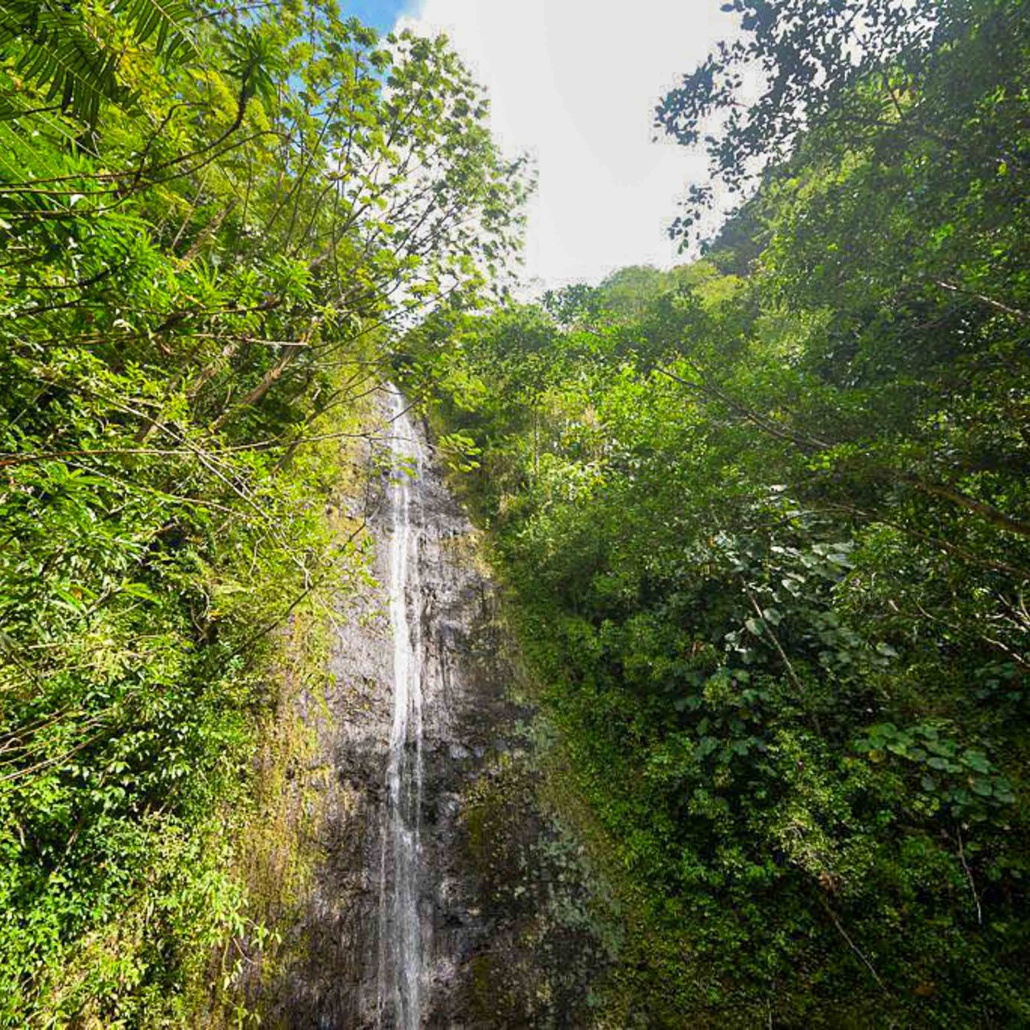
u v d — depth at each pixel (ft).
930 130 12.67
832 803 15.81
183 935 13.55
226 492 12.62
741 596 22.71
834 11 11.86
